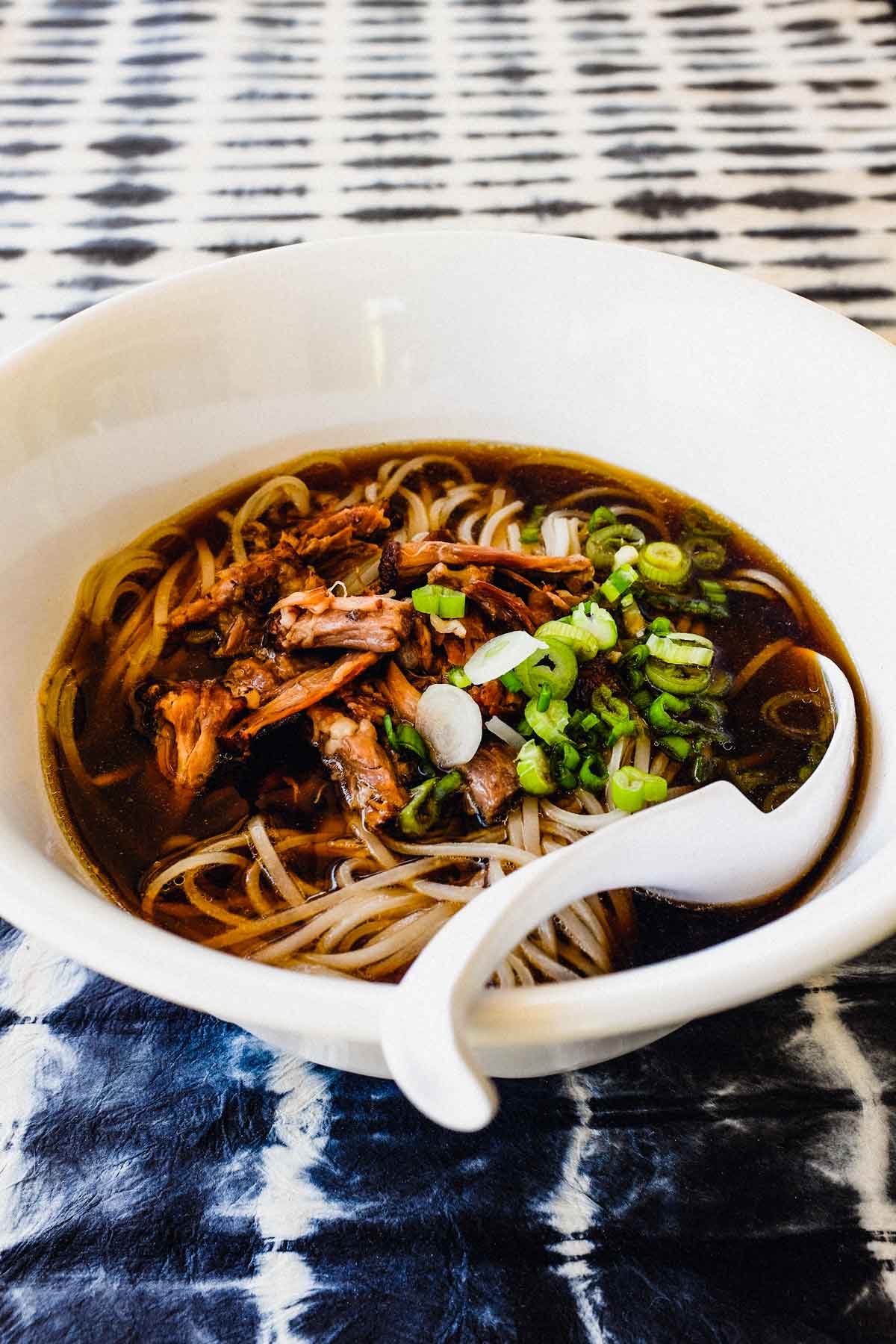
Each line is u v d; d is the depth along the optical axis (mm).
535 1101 266
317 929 282
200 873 288
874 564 303
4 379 297
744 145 514
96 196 483
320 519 339
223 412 336
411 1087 202
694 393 333
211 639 324
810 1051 272
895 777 274
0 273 442
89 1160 259
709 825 254
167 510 337
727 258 448
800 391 314
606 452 354
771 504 328
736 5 633
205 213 473
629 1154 260
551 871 231
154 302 319
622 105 542
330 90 554
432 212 471
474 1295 246
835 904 226
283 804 298
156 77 565
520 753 294
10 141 517
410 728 296
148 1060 271
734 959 218
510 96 548
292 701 299
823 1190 256
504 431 358
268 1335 242
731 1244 251
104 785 297
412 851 293
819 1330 243
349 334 339
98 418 314
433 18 624
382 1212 253
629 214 470
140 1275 247
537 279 335
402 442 359
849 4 632
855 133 522
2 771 275
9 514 297
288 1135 262
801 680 314
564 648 306
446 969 213
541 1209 254
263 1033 258
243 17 625
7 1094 266
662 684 313
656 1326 243
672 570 332
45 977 282
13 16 627
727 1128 263
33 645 301
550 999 214
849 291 434
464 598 312
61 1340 241
